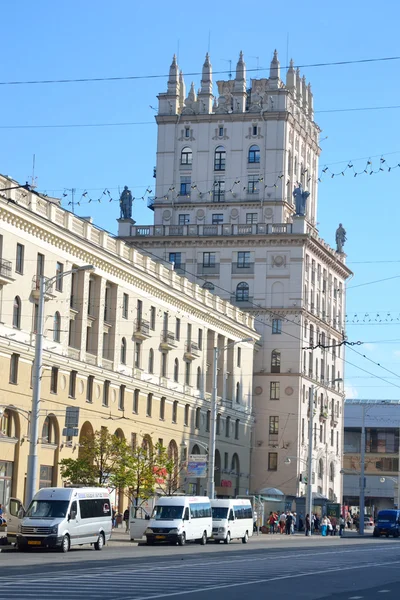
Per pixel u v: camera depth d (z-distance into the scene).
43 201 77.94
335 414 139.62
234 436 116.50
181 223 129.25
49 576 34.22
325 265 135.12
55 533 53.12
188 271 127.19
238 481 116.94
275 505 113.19
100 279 87.00
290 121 128.88
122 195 130.88
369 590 34.34
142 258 95.25
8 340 72.75
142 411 94.69
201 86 130.75
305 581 37.44
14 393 73.94
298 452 122.81
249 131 128.12
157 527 66.44
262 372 124.81
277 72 128.62
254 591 31.78
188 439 104.44
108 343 89.12
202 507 70.75
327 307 136.38
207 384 110.88
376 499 169.75
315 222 140.38
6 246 72.50
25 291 75.19
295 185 132.25
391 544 84.62
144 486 78.50
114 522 88.00
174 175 130.12
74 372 82.94
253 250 125.94
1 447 73.12
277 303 124.81
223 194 128.25
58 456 80.19
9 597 26.19
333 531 111.19
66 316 81.38
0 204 70.62
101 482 75.44
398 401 176.75
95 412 85.94
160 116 130.62
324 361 134.88
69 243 80.94
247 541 78.81
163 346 98.75
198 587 32.22
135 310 93.56
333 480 138.50
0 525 58.09
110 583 32.16
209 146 129.38
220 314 111.81
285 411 123.62
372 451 171.88
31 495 56.53
